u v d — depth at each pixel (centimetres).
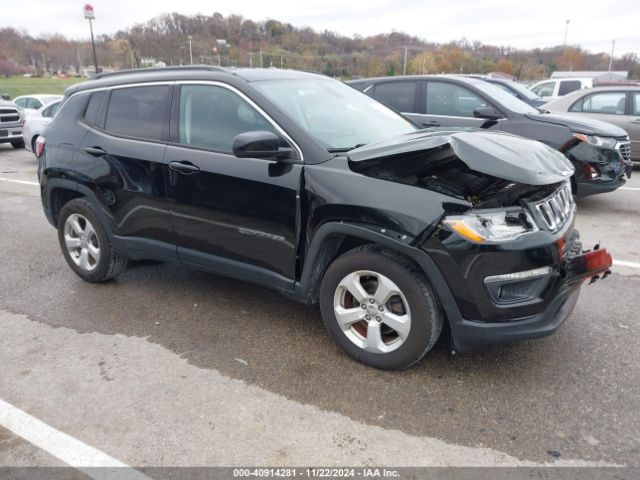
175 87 384
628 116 924
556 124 654
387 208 284
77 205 440
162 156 377
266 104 339
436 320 292
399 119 422
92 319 395
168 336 367
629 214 672
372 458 247
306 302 335
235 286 452
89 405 290
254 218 338
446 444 255
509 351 334
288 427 269
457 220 269
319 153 318
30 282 471
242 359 335
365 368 320
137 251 414
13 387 309
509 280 271
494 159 265
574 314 385
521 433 261
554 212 289
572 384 300
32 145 1230
